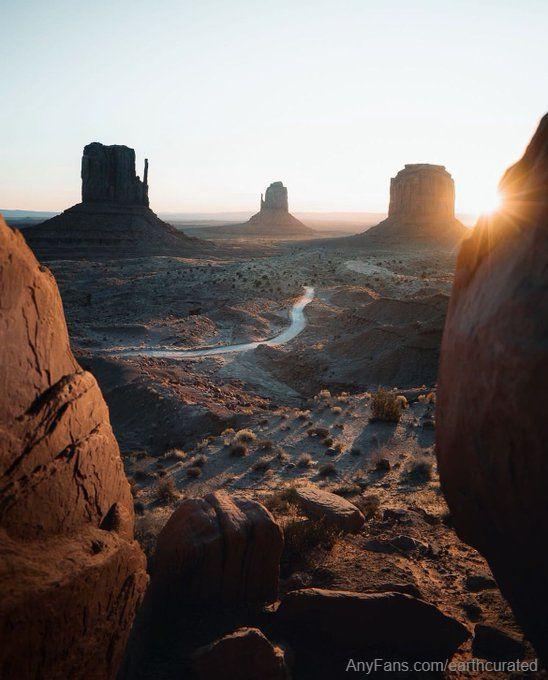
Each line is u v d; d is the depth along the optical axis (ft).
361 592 25.20
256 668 18.93
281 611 22.47
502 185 13.43
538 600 12.03
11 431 14.15
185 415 121.29
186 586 23.72
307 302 291.79
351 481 60.64
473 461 11.93
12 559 12.76
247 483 63.82
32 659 12.41
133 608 16.71
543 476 9.95
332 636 21.70
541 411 9.75
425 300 202.90
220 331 238.89
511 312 10.69
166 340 217.15
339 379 164.86
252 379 174.29
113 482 18.49
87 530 16.22
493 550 12.93
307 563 29.07
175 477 68.59
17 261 14.71
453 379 12.90
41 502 14.55
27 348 15.15
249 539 24.18
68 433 16.20
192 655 19.89
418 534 35.45
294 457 72.90
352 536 34.30
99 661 14.98
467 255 13.92
